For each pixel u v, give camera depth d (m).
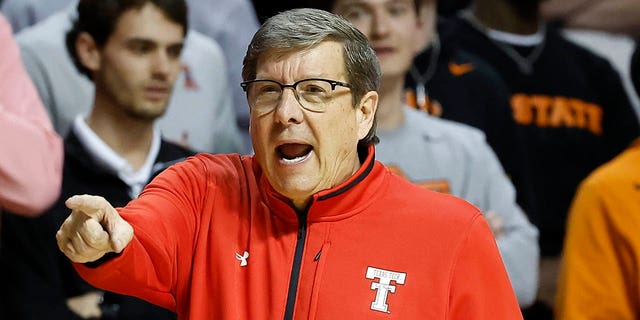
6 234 11.31
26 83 11.48
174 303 7.76
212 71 13.84
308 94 7.39
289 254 7.68
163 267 7.38
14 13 14.68
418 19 13.56
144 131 12.15
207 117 13.66
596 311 12.54
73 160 11.82
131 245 7.00
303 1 13.89
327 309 7.45
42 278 11.28
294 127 7.38
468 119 14.39
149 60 11.93
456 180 13.05
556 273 15.38
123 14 11.84
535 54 15.98
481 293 7.60
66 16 13.54
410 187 8.05
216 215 7.79
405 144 12.93
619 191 12.56
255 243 7.72
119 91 11.90
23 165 10.88
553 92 15.93
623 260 12.52
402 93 14.30
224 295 7.51
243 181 8.06
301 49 7.37
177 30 12.07
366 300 7.46
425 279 7.52
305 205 7.80
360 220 7.77
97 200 6.49
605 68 16.45
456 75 14.59
